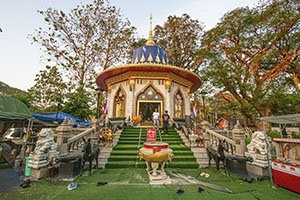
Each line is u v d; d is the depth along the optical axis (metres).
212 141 8.67
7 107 7.08
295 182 4.43
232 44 20.47
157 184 5.01
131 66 13.96
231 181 5.37
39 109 23.70
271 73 16.88
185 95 16.97
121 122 12.58
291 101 14.02
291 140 5.09
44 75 20.64
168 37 24.95
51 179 5.40
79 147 7.57
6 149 8.63
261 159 6.07
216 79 17.95
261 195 4.34
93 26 21.19
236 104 17.22
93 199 3.98
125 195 4.22
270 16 16.42
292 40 15.16
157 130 11.42
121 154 7.95
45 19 18.97
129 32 22.78
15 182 5.19
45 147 5.80
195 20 23.84
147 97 14.90
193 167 6.99
